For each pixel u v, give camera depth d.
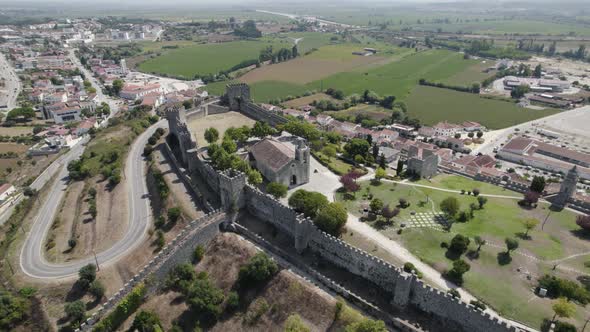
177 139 183.25
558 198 126.38
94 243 125.06
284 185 130.75
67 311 94.56
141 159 184.12
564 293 86.44
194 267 112.19
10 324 97.00
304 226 107.00
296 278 99.38
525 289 90.44
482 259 100.25
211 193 137.38
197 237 113.50
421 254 103.50
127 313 98.56
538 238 108.06
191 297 97.62
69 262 117.44
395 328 87.94
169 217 125.31
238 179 120.88
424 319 88.06
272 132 176.50
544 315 83.12
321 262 106.81
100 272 110.94
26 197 178.38
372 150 187.88
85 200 152.12
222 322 96.44
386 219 119.56
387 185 144.38
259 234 118.50
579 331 78.62
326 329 88.25
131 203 144.75
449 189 140.50
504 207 125.75
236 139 168.62
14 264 119.19
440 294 85.25
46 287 107.25
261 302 97.56
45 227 141.88
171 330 93.19
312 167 160.75
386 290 95.69
